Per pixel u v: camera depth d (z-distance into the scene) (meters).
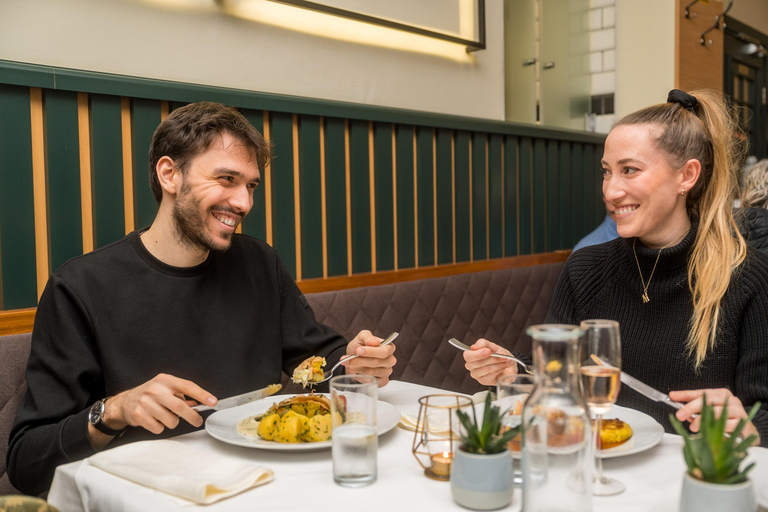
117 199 1.73
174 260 1.39
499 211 3.00
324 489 0.85
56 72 1.56
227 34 2.01
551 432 0.70
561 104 3.67
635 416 1.12
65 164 1.62
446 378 2.49
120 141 1.73
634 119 1.37
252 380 1.48
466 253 2.84
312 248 2.22
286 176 2.13
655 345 1.38
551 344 0.72
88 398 1.27
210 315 1.42
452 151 2.74
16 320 1.52
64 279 1.29
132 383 1.31
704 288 1.31
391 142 2.48
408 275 2.54
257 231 2.06
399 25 2.54
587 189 3.59
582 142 3.50
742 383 1.26
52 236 1.61
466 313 2.60
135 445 0.97
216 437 1.02
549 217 3.30
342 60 2.39
